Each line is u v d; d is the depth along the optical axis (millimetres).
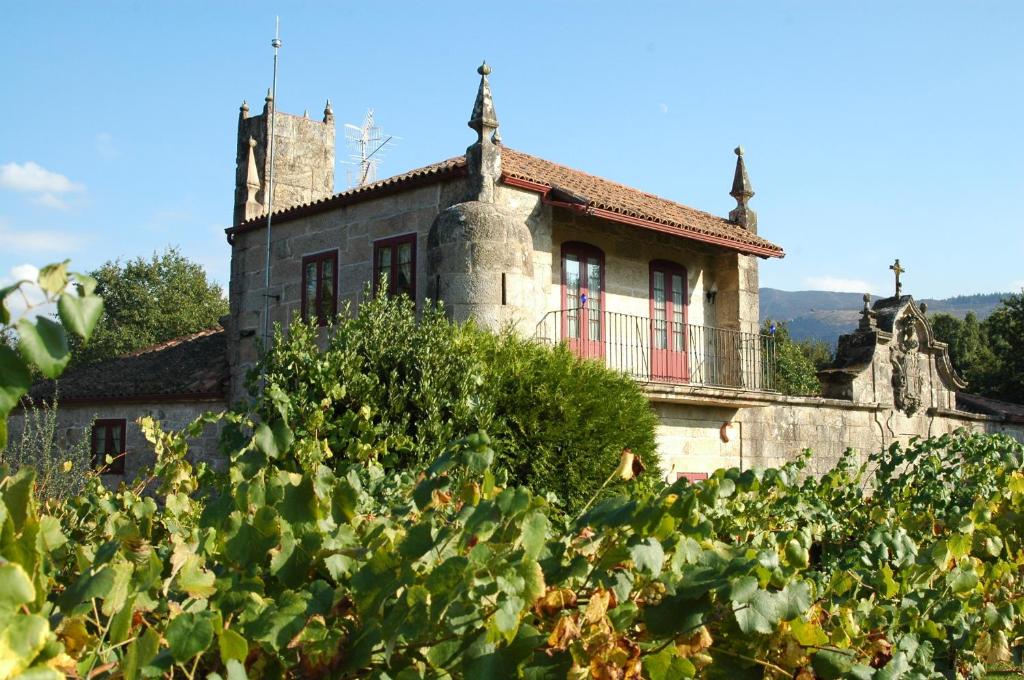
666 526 2621
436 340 10938
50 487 8469
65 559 3229
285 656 2395
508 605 2244
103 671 2174
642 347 16562
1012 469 6859
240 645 2102
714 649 2746
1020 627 4531
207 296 46281
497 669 2268
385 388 10531
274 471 3816
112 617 2258
